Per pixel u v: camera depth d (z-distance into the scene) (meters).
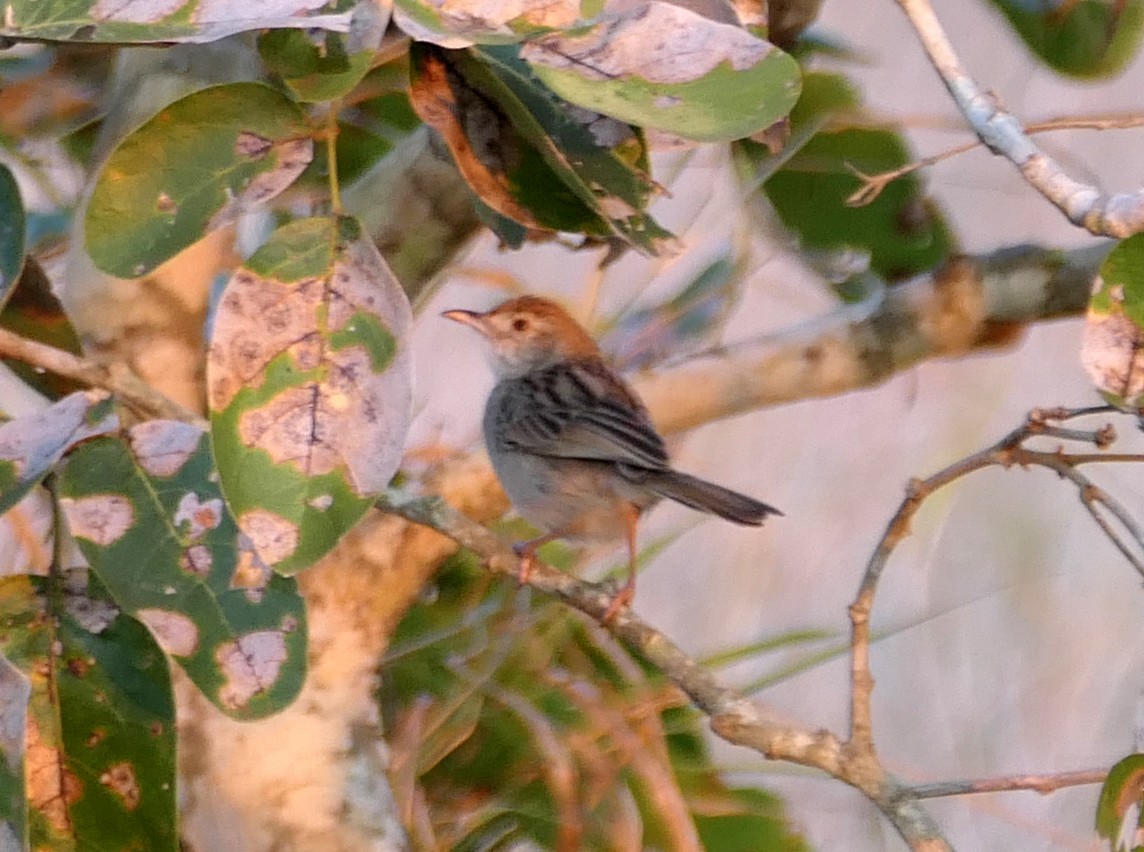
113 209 4.27
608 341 9.35
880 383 7.81
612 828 7.45
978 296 7.60
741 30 4.08
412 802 7.23
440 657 7.66
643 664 8.09
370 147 8.45
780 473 10.96
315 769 6.34
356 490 4.33
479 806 7.74
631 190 4.82
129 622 4.90
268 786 6.29
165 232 4.31
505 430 8.33
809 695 10.28
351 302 4.39
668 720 8.24
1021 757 10.70
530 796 7.66
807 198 8.47
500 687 7.68
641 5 4.05
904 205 8.44
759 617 10.29
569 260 10.48
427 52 4.68
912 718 10.74
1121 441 11.57
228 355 4.32
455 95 4.80
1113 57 8.02
